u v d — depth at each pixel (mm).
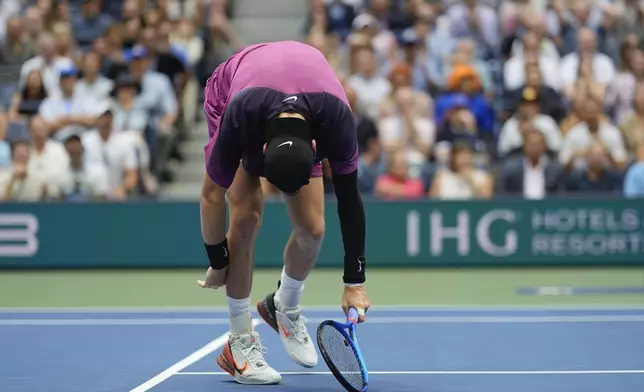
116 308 31641
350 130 17000
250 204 18766
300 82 16938
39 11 55000
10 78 54125
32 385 18375
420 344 23422
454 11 55188
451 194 44688
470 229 43938
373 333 25297
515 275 41250
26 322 28109
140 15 54719
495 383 18406
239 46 56688
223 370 20125
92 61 49375
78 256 44188
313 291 36031
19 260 44281
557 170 44906
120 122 47875
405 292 35625
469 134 46625
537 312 29578
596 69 51406
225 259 18672
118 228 44250
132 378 19188
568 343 23422
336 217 43719
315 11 56125
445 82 51688
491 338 24328
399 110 47156
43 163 45094
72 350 22781
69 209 44250
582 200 43906
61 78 48812
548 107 47844
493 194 45656
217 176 17594
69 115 48188
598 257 43844
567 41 54719
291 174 15742
